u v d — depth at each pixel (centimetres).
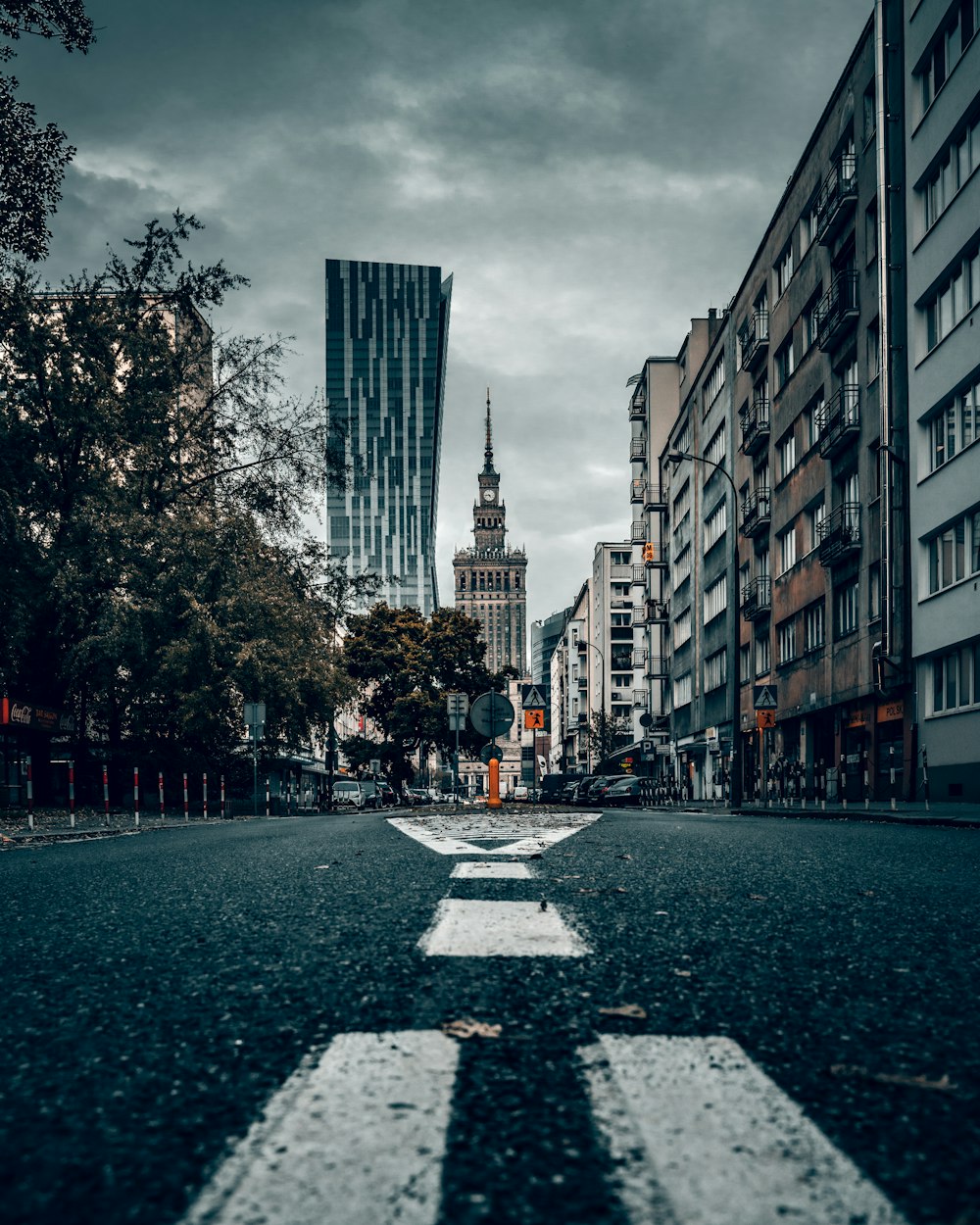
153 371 3070
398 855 786
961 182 2281
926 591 2508
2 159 1717
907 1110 193
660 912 449
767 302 4166
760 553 4369
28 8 1589
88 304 2981
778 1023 260
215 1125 185
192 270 3044
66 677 2953
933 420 2480
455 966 327
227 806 3294
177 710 3191
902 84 2636
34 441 2895
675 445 6456
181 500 3200
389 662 6212
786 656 4009
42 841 1565
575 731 12181
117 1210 149
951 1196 154
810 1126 183
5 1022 270
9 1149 175
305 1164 166
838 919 443
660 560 6950
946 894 549
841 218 3120
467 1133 180
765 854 817
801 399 3653
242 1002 286
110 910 499
